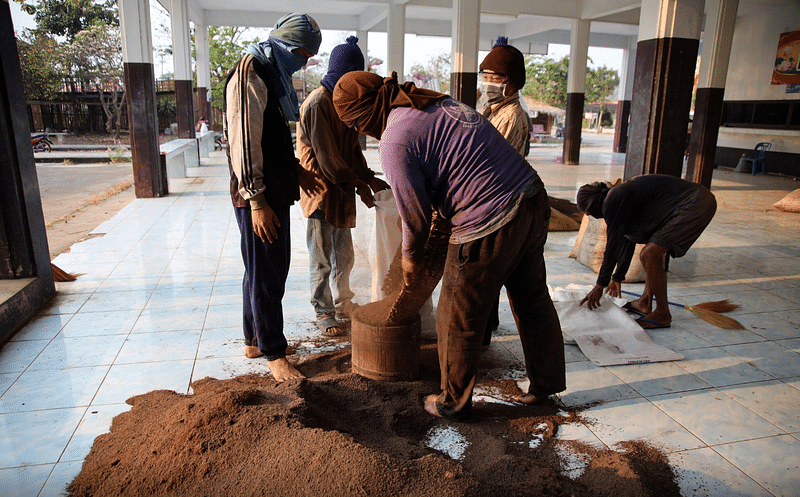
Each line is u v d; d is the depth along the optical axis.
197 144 13.59
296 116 2.80
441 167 2.15
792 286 4.71
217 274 4.70
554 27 18.09
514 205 2.13
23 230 3.73
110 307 3.91
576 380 2.97
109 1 19.70
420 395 2.67
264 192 2.65
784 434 2.48
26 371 2.94
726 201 9.27
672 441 2.41
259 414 2.15
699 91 9.54
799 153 12.95
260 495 1.82
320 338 3.46
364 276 3.86
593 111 44.03
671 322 3.82
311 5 17.56
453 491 1.82
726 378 3.02
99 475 2.02
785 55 13.31
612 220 3.41
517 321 2.58
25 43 19.08
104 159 15.77
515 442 2.37
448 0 15.34
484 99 3.14
